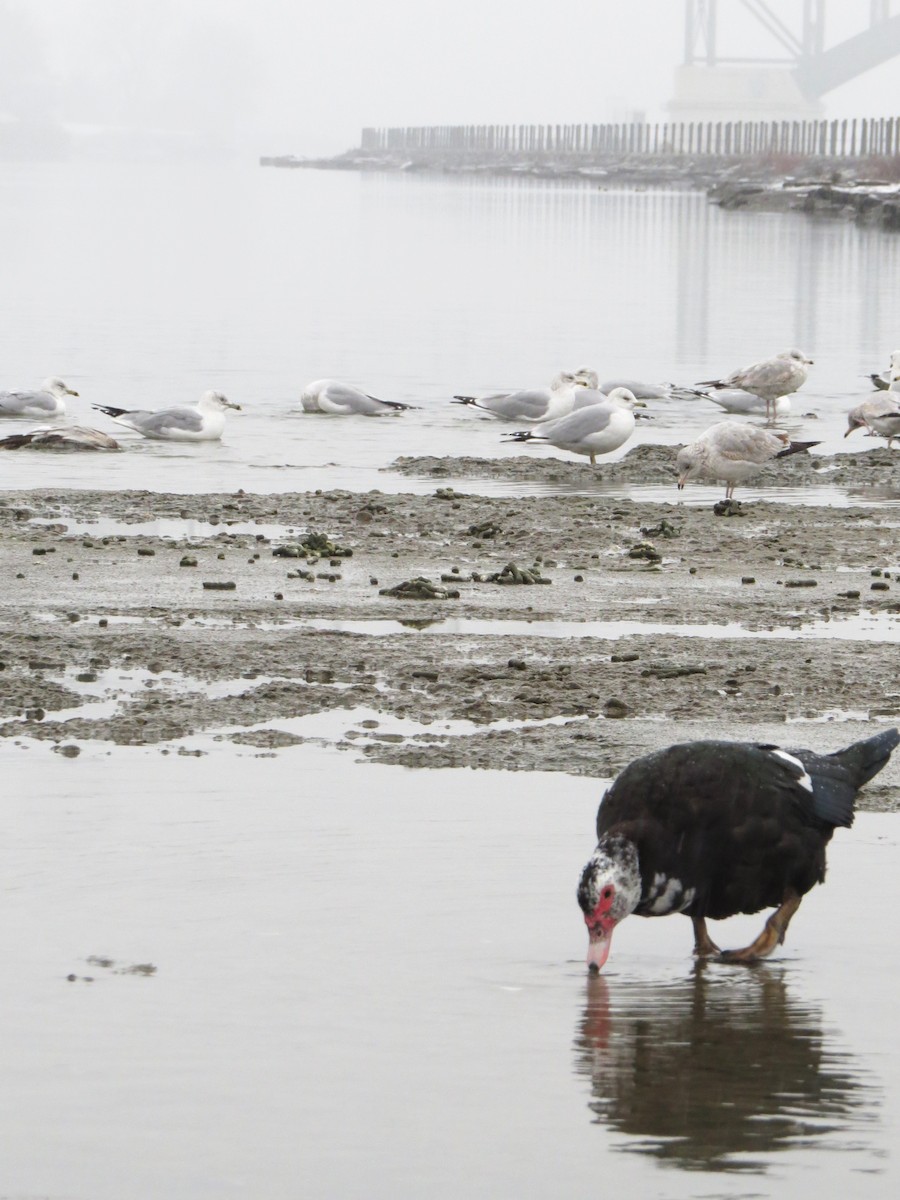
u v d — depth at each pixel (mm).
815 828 8547
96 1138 6527
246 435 28719
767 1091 7012
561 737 12383
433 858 9789
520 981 8164
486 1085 7051
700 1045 7480
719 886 8398
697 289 60438
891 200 103438
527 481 24750
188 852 9820
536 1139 6582
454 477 24938
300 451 27141
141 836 10078
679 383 35875
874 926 9000
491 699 13414
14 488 23234
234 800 10797
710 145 186750
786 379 30375
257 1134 6582
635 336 45469
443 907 9062
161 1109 6766
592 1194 6156
